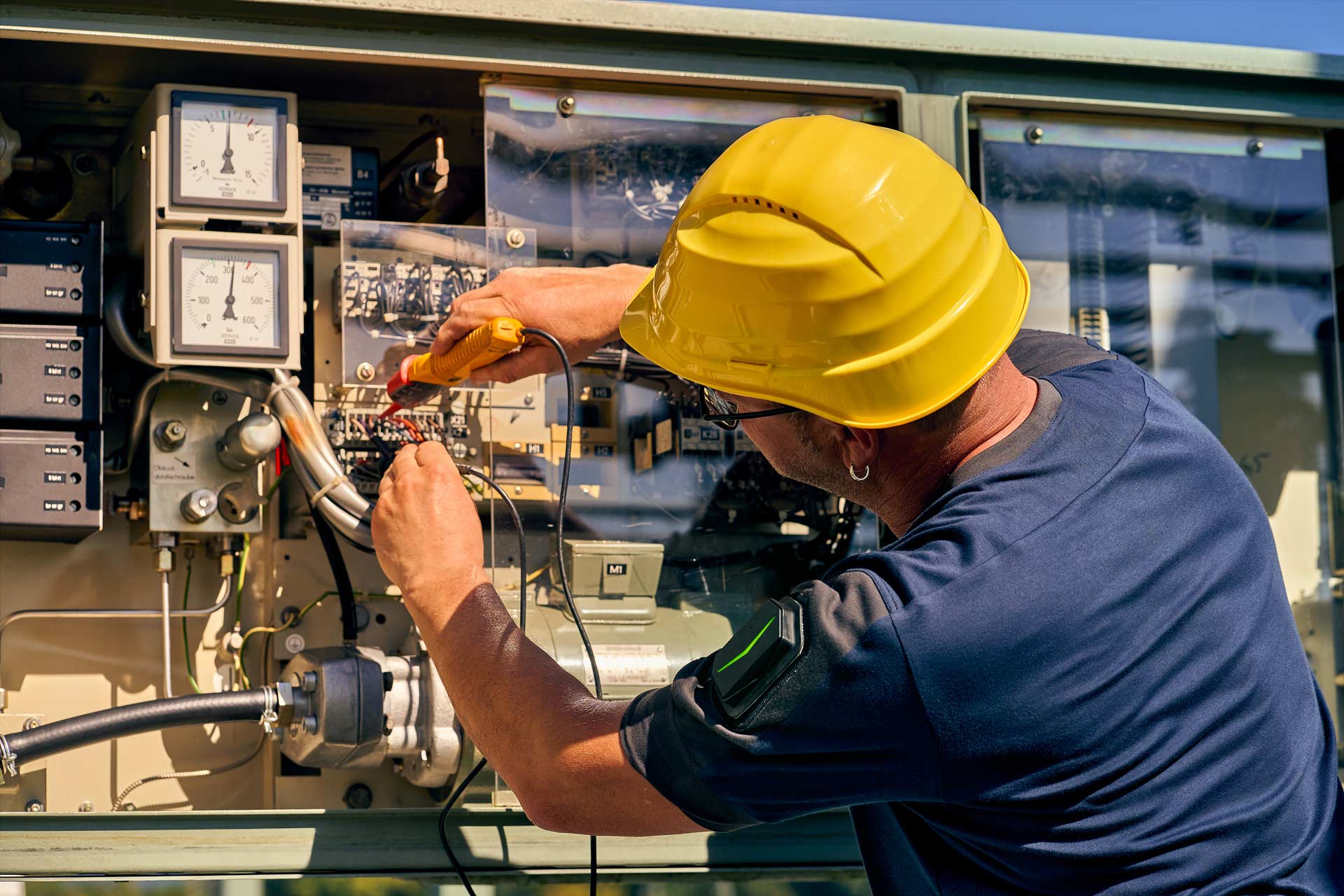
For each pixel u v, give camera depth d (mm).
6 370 1857
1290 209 2252
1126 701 1099
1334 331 2240
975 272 1215
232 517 1986
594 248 2006
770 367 1196
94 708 2014
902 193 1190
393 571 1426
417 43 1854
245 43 1784
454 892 1725
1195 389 2219
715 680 1132
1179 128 2178
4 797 1934
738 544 2072
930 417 1189
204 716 1749
